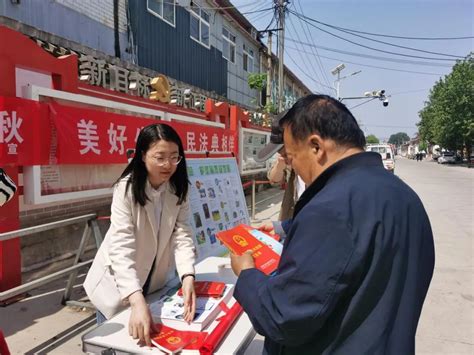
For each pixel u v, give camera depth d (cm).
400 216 105
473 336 324
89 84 478
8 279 355
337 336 104
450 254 560
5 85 344
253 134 1030
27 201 368
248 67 1524
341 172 113
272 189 1405
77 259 354
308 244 101
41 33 455
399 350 102
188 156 335
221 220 303
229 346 138
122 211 177
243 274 124
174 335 142
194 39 1021
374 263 100
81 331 312
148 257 189
